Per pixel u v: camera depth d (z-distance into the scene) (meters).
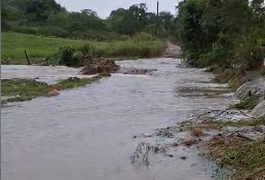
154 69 31.83
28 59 37.38
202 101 17.05
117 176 7.91
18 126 11.96
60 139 10.62
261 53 23.30
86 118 13.28
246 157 8.12
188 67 34.72
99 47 47.19
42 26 71.50
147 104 16.19
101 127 12.00
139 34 60.78
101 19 83.44
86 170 8.28
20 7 75.12
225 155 8.52
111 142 10.34
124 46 48.66
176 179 7.66
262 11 26.84
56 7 82.00
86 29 72.69
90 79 24.53
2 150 9.49
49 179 7.81
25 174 8.06
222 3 28.75
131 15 84.75
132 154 9.23
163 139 10.47
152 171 8.12
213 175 7.75
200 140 10.02
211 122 12.08
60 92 19.08
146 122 12.73
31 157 9.09
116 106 15.66
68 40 58.66
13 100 16.27
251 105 14.35
